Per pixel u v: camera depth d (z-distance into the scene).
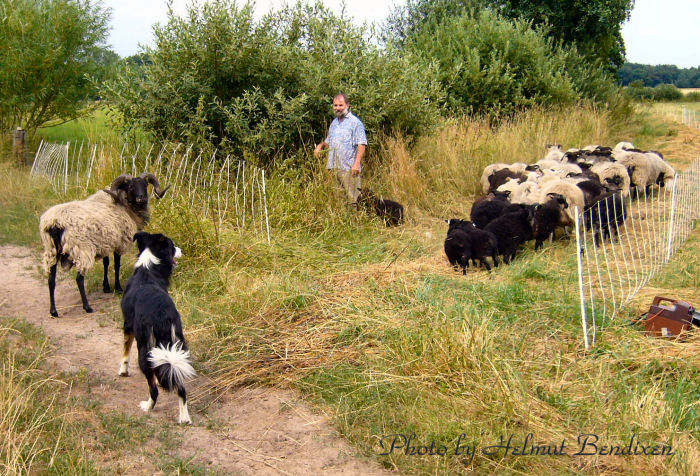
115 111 12.69
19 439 3.77
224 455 3.98
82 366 5.21
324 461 3.93
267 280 6.80
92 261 6.41
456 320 5.43
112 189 6.96
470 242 7.43
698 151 17.36
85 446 3.91
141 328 4.44
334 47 11.31
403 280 6.82
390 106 11.53
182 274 7.27
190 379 5.05
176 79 10.59
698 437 4.10
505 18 23.14
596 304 6.23
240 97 10.94
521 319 5.96
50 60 14.52
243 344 5.52
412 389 4.61
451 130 13.81
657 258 7.97
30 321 6.18
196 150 10.38
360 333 5.53
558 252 8.50
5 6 14.67
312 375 4.99
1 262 8.02
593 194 9.72
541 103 18.42
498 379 4.45
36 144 15.73
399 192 10.70
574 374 4.89
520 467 3.82
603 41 25.80
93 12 15.70
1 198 10.90
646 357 5.11
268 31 10.87
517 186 10.46
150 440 4.09
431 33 20.41
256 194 9.16
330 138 9.53
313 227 8.88
